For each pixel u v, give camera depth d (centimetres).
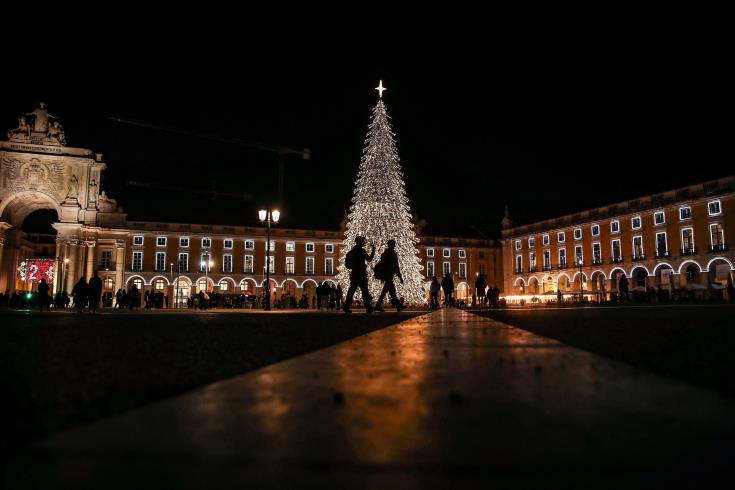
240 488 138
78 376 331
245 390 262
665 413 207
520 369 327
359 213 3325
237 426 194
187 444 173
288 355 446
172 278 6322
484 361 369
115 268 5078
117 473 148
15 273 4838
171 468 152
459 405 223
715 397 237
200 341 599
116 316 1589
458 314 1489
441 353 424
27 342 589
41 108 4628
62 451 166
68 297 3841
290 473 148
